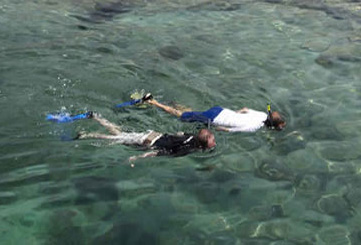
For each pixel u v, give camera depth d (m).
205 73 7.71
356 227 4.36
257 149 5.61
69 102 6.29
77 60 7.71
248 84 7.41
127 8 11.10
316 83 7.62
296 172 5.22
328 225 4.37
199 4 11.76
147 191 4.72
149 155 5.21
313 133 6.07
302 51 8.92
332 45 9.24
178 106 6.46
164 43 8.97
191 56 8.40
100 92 6.68
